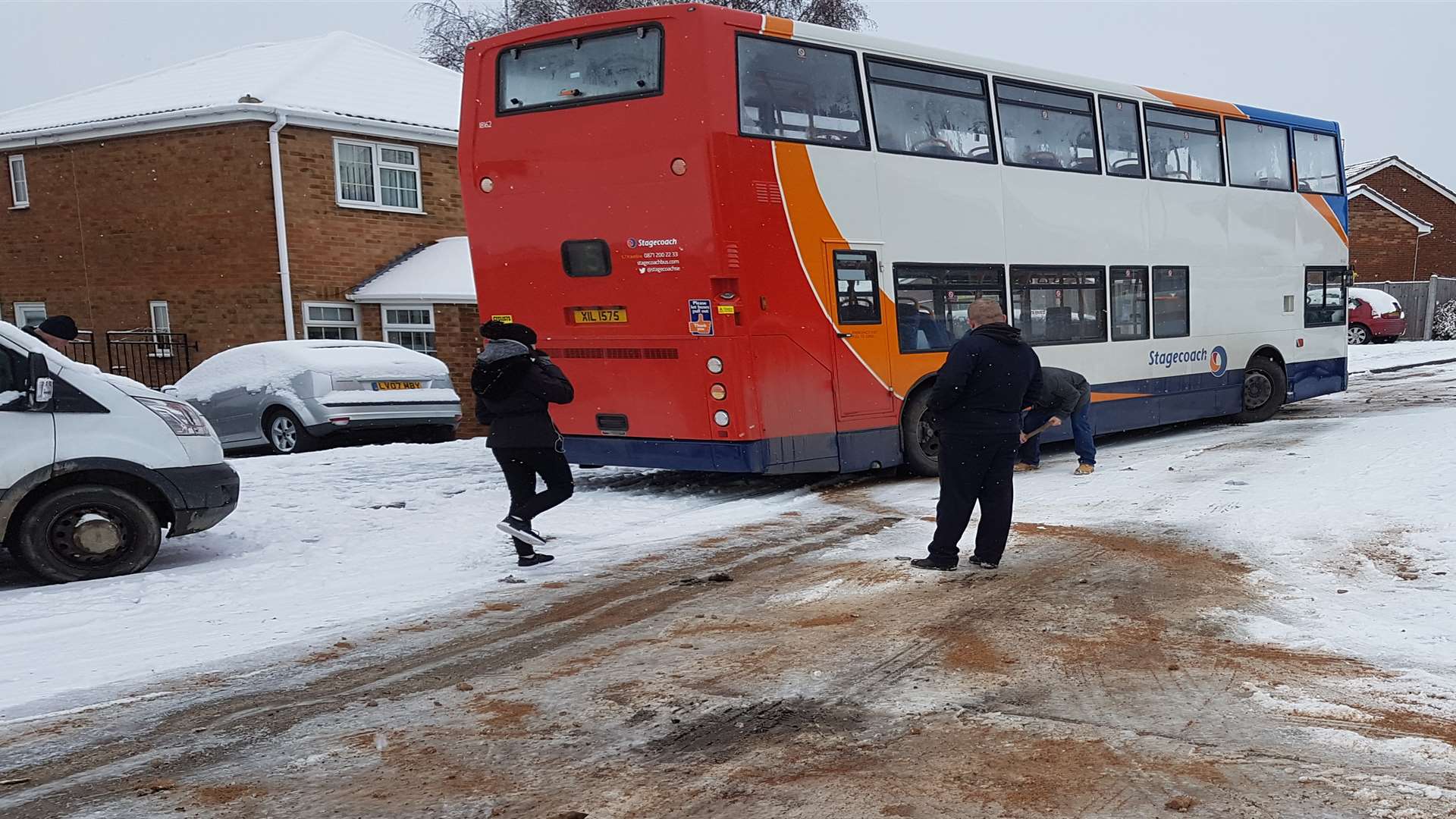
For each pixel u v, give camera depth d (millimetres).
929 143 12031
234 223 22266
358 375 16172
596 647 6109
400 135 23969
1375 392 20766
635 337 10773
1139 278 14711
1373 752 4332
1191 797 3947
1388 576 7121
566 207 10844
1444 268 46156
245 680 5672
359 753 4602
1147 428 16781
